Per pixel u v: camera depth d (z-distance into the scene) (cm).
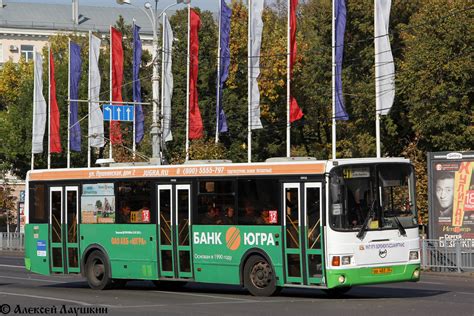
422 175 4819
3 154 8531
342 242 2462
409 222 2566
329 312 2178
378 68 4509
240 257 2691
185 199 2847
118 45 5972
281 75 6688
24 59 11338
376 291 2862
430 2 5106
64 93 8244
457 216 3831
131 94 8488
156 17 4406
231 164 2741
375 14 4488
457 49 5022
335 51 4638
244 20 7069
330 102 6600
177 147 7206
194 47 5506
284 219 2591
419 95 5025
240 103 7138
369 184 2523
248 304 2433
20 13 13162
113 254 3033
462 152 3825
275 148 7094
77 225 3144
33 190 3297
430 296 2633
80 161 8269
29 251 3300
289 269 2578
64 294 2872
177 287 3156
